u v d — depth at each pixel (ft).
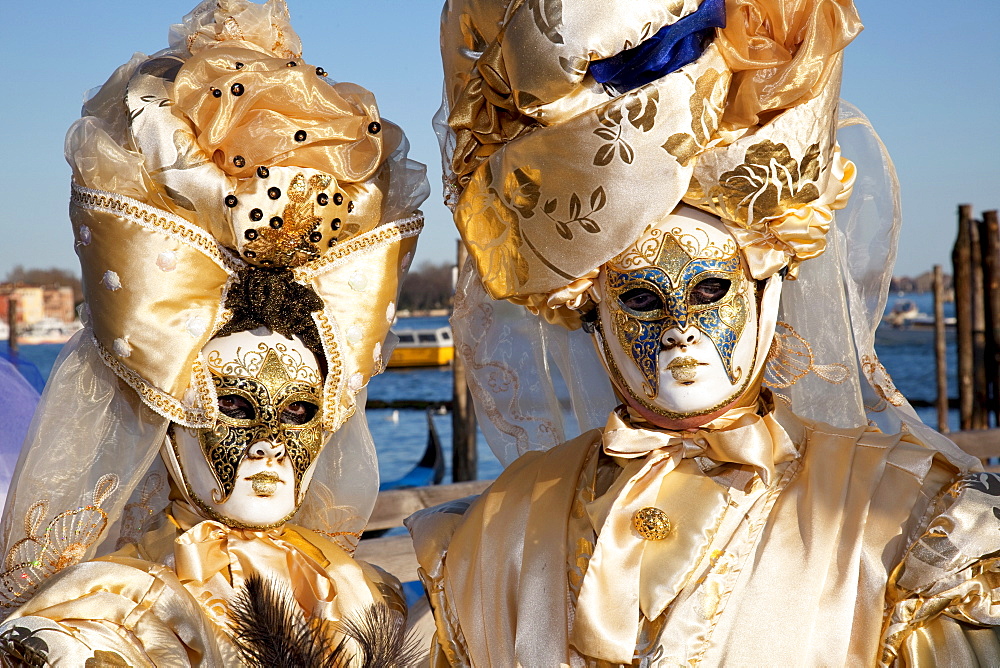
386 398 80.53
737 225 4.85
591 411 6.32
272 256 4.99
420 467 30.68
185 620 4.57
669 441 5.04
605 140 4.63
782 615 4.44
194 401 4.88
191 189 4.78
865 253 5.42
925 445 5.00
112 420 4.96
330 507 5.95
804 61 4.52
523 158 4.90
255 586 4.47
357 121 5.06
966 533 4.26
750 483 4.89
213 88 4.75
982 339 33.53
